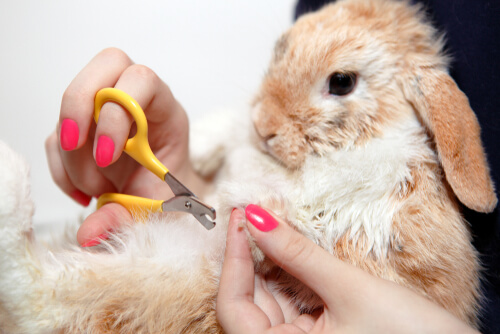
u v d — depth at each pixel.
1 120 0.49
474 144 0.25
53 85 0.49
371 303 0.21
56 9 0.48
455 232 0.24
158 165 0.23
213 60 0.51
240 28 0.50
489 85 0.27
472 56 0.27
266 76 0.29
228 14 0.50
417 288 0.24
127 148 0.23
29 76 0.49
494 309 0.27
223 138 0.35
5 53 0.48
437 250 0.23
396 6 0.29
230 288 0.22
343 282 0.22
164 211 0.24
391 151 0.25
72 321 0.22
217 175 0.35
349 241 0.24
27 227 0.22
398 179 0.24
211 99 0.52
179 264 0.23
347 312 0.21
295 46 0.27
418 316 0.21
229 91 0.51
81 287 0.22
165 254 0.24
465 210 0.26
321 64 0.26
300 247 0.22
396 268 0.23
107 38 0.49
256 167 0.28
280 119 0.27
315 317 0.24
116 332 0.23
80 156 0.27
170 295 0.23
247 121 0.31
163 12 0.49
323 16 0.28
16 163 0.22
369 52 0.26
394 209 0.24
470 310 0.25
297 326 0.22
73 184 0.30
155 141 0.29
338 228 0.24
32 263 0.22
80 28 0.49
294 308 0.25
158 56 0.50
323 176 0.25
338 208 0.24
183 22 0.50
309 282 0.22
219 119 0.37
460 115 0.25
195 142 0.36
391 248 0.23
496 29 0.26
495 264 0.27
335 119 0.26
